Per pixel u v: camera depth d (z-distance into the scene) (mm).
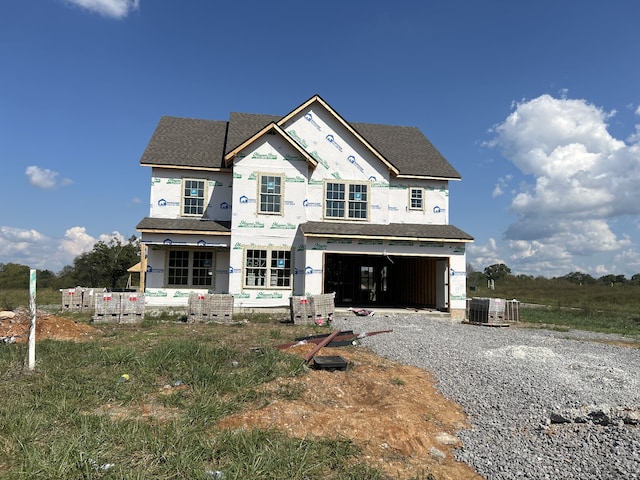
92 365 8758
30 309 8523
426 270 22359
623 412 6434
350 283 25375
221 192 20891
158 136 22188
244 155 19797
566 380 8602
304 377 8258
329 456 5297
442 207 22297
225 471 4680
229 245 19672
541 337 14516
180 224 19531
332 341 11820
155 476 4551
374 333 13273
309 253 18984
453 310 19703
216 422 6148
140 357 9195
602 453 5441
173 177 20594
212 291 20000
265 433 5691
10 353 9594
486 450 5836
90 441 5180
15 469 4547
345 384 8375
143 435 5418
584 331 17688
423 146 24938
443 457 5691
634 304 34562
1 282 41656
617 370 9539
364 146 21078
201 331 13789
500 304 17812
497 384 8445
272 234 19734
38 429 5578
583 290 47594
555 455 5586
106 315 15656
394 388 8039
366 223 20859
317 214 20531
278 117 24297
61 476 4422
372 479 4848
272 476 4703
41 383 7520
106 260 34438
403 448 5777
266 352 9711
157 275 19766
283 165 20031
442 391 8250
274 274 19641
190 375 8086
